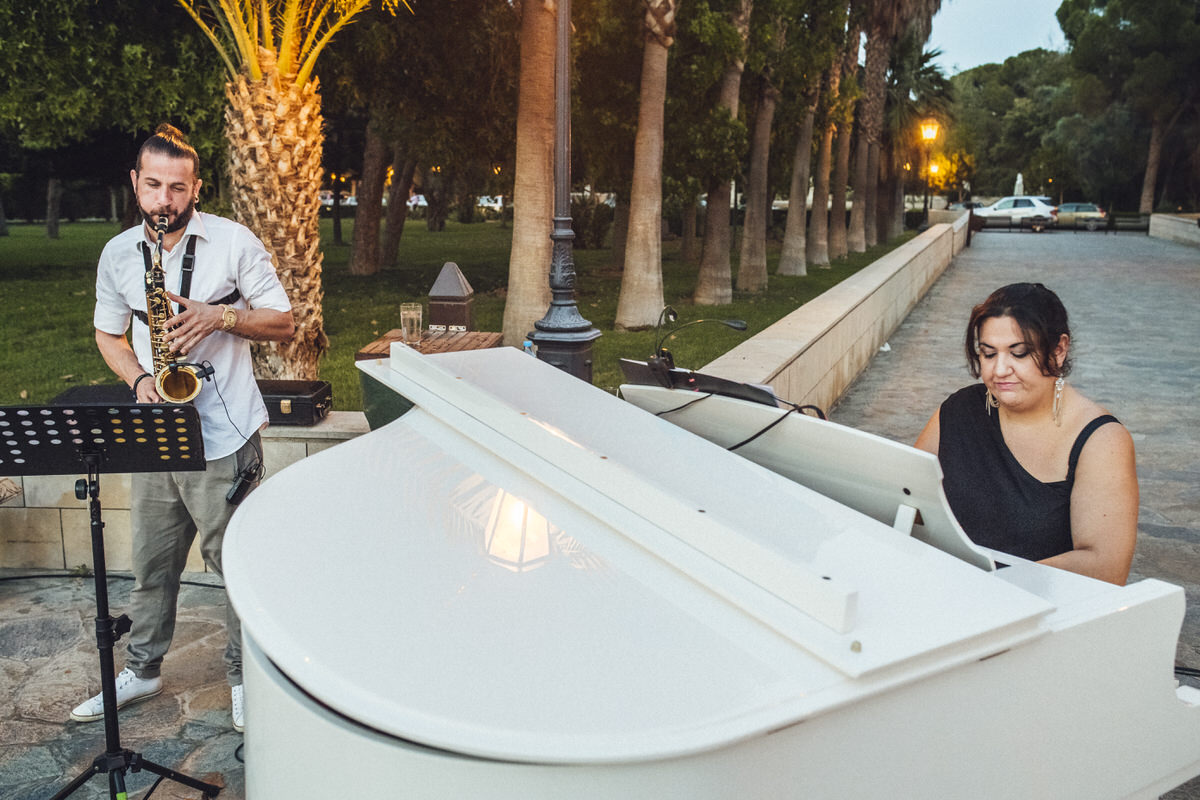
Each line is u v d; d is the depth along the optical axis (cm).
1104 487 254
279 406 454
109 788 309
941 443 286
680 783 146
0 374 893
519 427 243
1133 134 5419
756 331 1180
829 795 157
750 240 1708
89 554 478
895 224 4294
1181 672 312
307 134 645
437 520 215
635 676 158
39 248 2634
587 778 145
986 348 262
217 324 294
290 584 192
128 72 1110
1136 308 1622
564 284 604
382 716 152
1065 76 6756
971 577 182
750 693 153
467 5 1309
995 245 3525
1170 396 927
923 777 168
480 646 167
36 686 373
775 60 1611
